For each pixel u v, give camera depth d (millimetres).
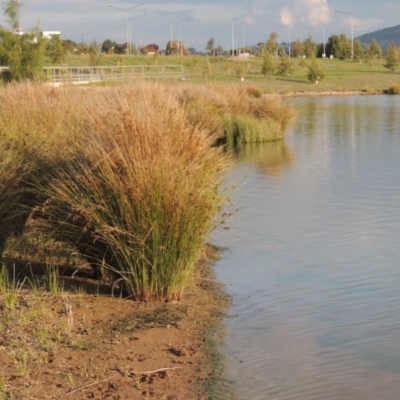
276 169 17922
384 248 9977
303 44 113750
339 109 39562
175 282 7570
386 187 14961
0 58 34062
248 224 11570
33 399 5191
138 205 7320
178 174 7473
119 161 7430
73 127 9039
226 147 23297
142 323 6887
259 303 7734
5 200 8055
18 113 11188
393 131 26969
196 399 5461
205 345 6504
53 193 7750
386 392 5703
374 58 103562
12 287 7258
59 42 56312
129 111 7625
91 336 6477
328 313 7430
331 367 6133
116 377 5680
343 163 18828
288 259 9508
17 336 6223
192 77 52531
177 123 7859
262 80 67312
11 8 33844
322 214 12320
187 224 7461
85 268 8430
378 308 7551
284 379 5902
